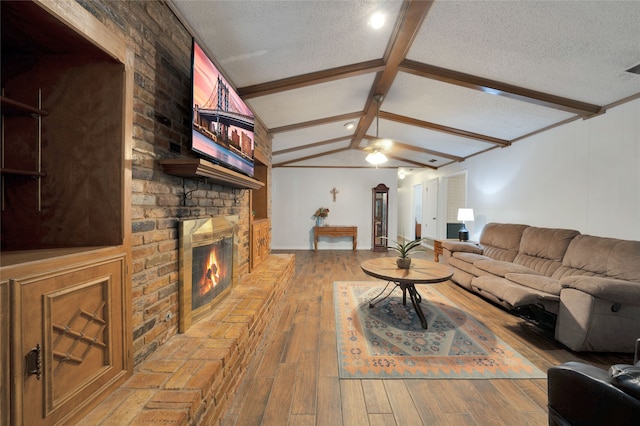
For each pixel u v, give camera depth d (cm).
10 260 87
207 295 202
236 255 264
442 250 468
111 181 118
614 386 100
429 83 311
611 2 168
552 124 355
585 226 311
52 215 117
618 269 236
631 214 264
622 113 273
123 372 122
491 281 287
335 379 180
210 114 180
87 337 105
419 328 256
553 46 216
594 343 210
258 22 189
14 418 80
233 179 208
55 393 92
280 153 610
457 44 233
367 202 719
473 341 233
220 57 227
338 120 434
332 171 718
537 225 382
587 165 309
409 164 714
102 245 119
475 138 449
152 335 146
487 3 183
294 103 345
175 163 151
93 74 117
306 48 229
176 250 169
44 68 115
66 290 96
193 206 194
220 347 155
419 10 188
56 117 116
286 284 370
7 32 97
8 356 79
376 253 657
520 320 276
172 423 101
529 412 154
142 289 138
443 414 151
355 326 258
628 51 209
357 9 188
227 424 142
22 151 114
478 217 525
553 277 292
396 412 152
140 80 136
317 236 683
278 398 162
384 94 343
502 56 240
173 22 169
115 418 103
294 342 228
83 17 99
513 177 431
